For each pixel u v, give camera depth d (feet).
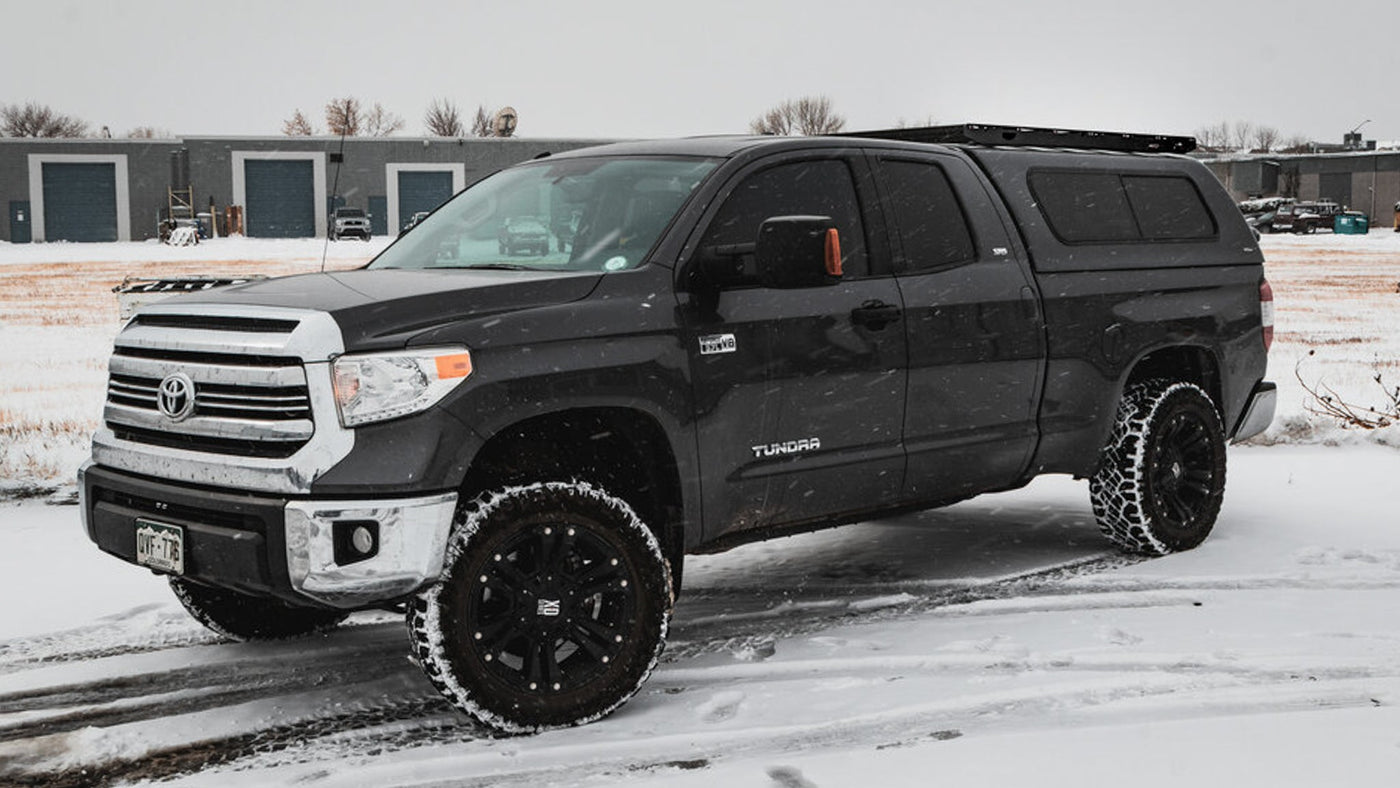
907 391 18.06
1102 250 21.30
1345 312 79.36
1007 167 20.65
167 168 225.76
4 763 13.71
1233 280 23.32
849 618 18.81
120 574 21.27
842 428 17.35
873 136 22.58
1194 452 22.57
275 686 16.17
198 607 17.54
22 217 224.74
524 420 14.71
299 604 13.84
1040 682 15.57
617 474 16.16
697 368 15.75
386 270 17.06
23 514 25.64
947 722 14.29
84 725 14.92
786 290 16.81
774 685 15.76
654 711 14.90
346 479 13.39
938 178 19.42
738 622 18.71
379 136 226.79
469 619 13.84
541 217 17.40
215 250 178.50
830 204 17.76
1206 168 24.00
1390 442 33.04
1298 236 213.05
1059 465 20.71
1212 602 19.25
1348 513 25.13
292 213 226.99
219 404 14.20
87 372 51.49
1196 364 23.24
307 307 14.10
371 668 16.89
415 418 13.67
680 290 15.84
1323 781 12.23
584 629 14.51
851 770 12.82
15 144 223.10
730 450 16.20
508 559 14.20
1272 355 54.24
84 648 17.67
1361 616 18.31
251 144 224.94
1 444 31.42
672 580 16.26
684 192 16.69
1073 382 20.51
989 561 22.20
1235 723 13.89
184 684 16.28
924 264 18.65
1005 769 12.72
